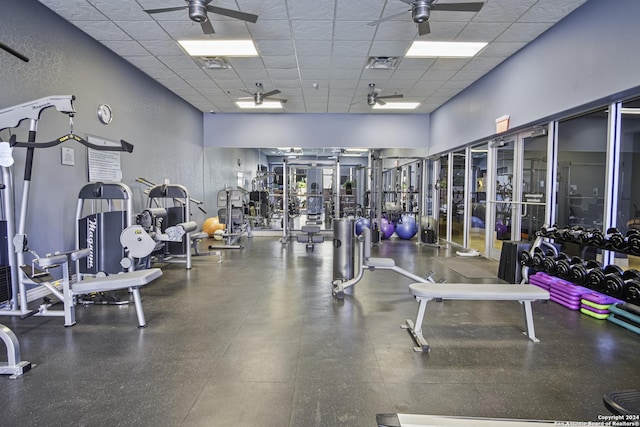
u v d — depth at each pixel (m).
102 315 3.42
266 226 9.73
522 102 5.02
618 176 3.78
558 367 2.44
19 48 3.63
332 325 3.16
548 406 2.00
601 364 2.48
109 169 5.15
